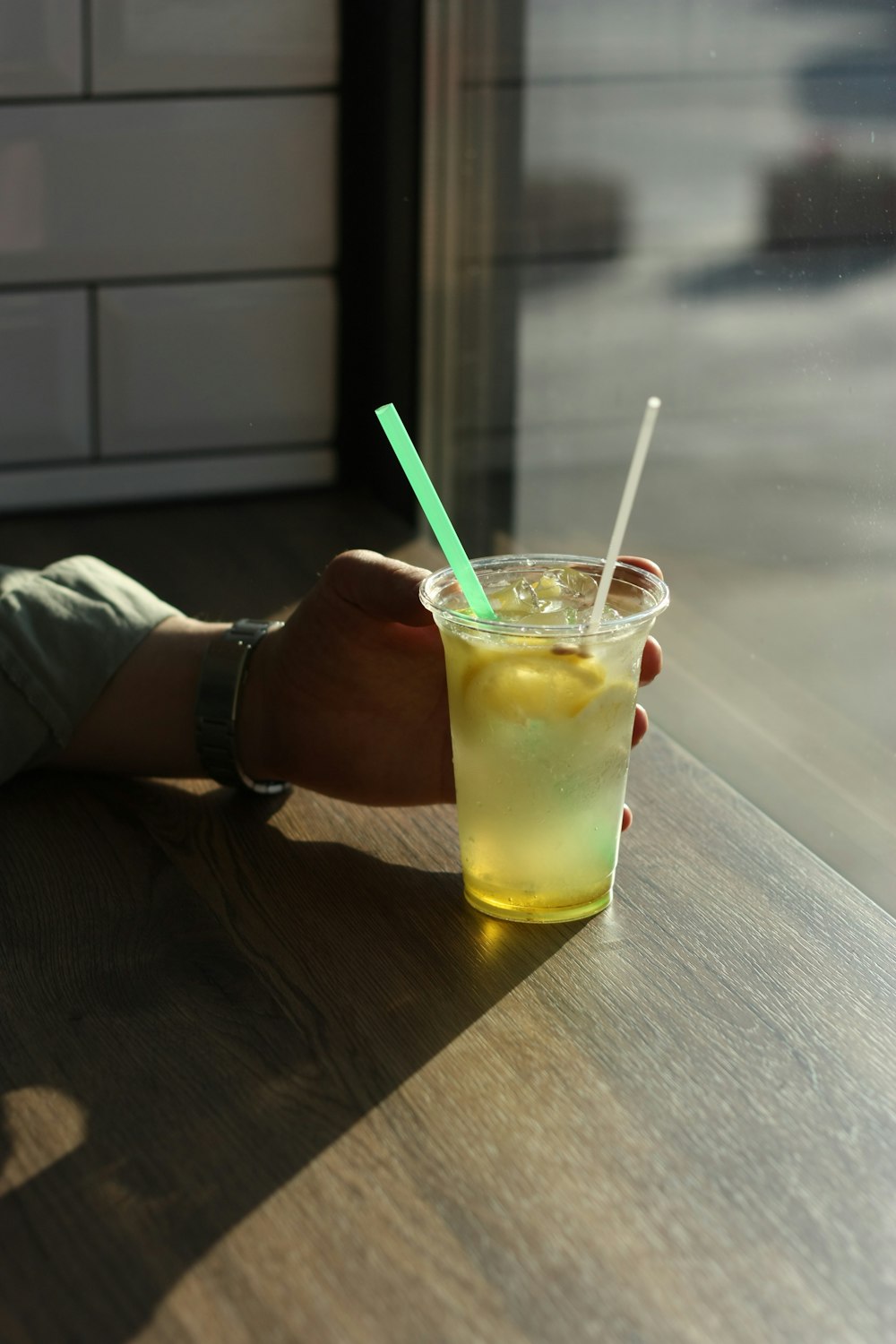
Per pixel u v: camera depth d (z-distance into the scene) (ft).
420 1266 2.22
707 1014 2.60
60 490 4.41
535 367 3.92
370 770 2.94
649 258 3.49
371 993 2.63
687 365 3.42
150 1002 2.62
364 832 3.01
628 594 2.76
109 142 4.18
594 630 2.55
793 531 3.16
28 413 4.33
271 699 2.96
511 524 4.11
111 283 4.29
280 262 4.39
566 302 3.78
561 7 3.66
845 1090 2.47
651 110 3.43
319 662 2.86
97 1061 2.51
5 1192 2.32
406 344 4.25
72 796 3.11
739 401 3.28
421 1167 2.35
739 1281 2.21
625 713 2.68
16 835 3.00
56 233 4.21
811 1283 2.21
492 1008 2.61
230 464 4.50
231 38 4.18
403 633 2.81
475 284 4.09
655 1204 2.30
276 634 2.98
